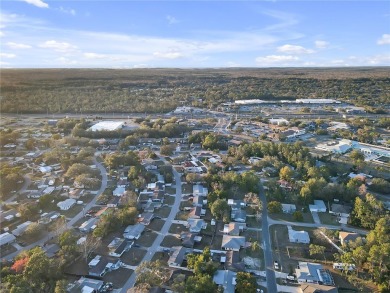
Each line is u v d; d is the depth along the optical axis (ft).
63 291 283.59
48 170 589.73
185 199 498.69
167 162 654.94
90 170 570.05
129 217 423.64
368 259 328.49
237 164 638.12
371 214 425.28
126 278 326.65
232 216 440.45
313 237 401.08
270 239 398.21
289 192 506.89
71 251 349.41
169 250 371.35
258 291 309.01
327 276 327.47
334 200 490.90
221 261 351.67
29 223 418.31
